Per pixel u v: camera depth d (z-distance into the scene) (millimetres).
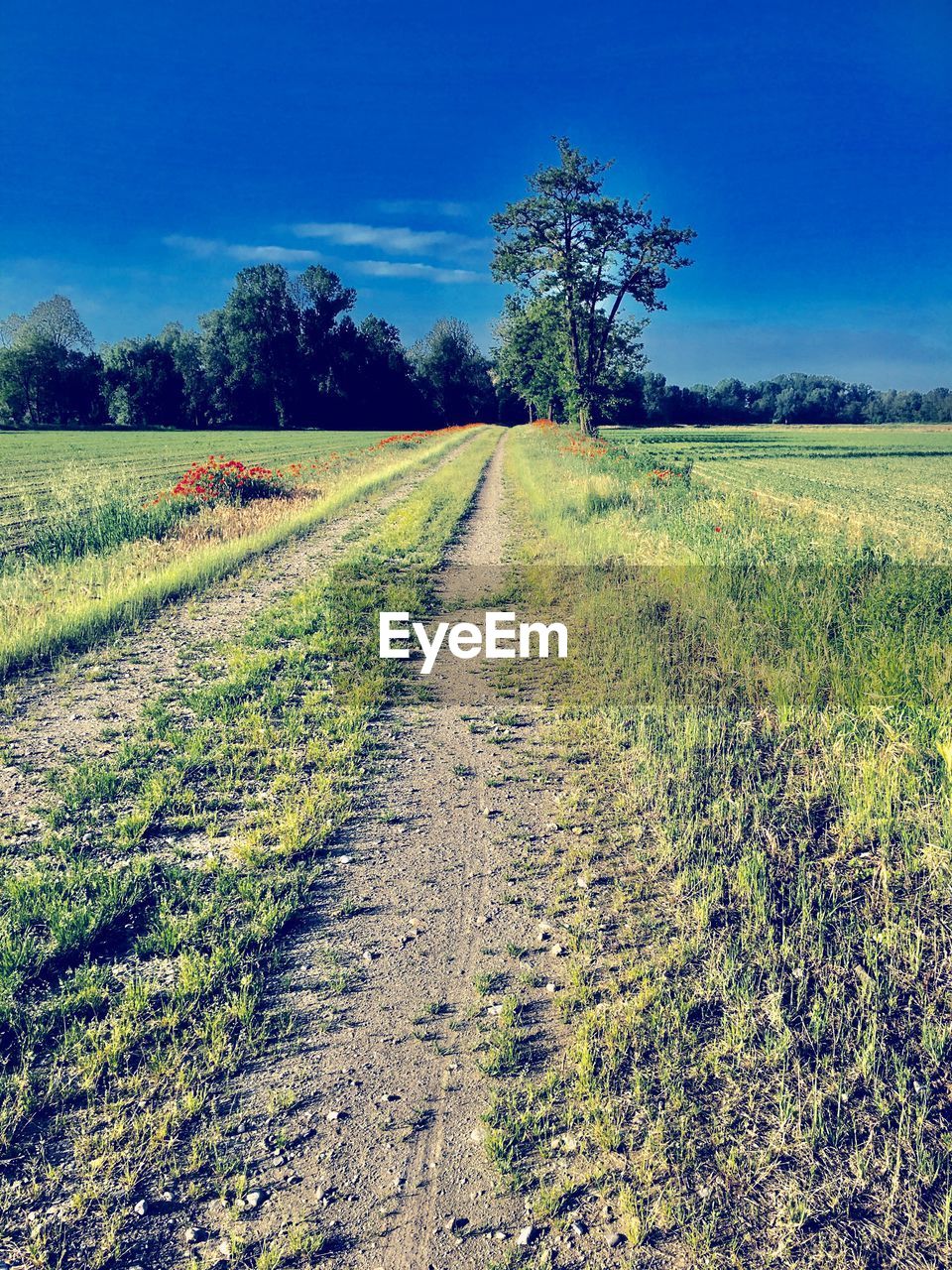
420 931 4207
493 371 112688
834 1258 2561
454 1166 2896
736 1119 3062
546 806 5566
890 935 3990
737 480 34906
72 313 93625
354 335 104812
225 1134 3014
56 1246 2592
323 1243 2615
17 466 36625
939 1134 2996
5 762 6117
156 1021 3504
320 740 6621
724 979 3764
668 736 6398
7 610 9469
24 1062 3254
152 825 5184
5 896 4332
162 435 77812
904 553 10266
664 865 4754
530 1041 3473
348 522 19281
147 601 10922
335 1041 3479
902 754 5422
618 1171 2863
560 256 44031
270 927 4160
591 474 23375
